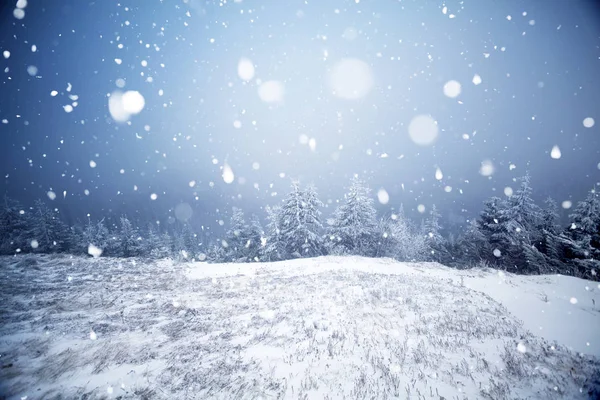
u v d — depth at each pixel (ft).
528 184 91.09
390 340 26.66
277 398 19.02
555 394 18.92
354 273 53.21
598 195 62.90
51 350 25.27
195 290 44.65
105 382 20.81
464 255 93.20
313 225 111.34
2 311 33.99
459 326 29.94
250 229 123.44
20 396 19.31
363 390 19.67
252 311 35.06
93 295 41.06
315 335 27.89
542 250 74.79
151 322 31.83
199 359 23.93
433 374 21.35
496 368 22.06
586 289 43.09
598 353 24.59
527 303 38.09
